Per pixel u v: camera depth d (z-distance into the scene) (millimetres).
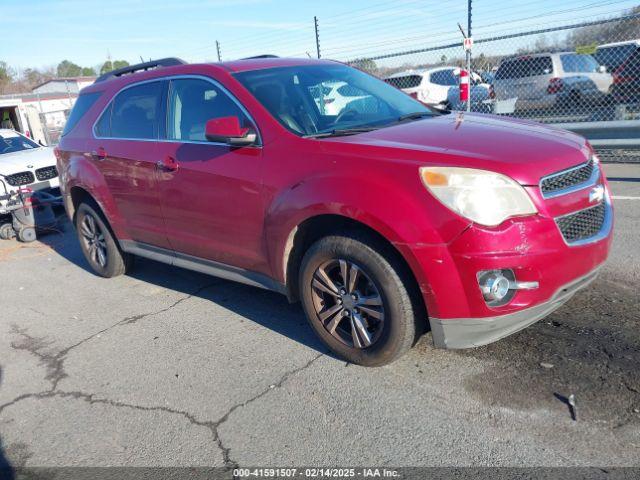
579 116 12109
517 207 2713
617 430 2570
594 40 11031
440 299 2812
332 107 3891
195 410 3131
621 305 3721
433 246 2748
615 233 5188
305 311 3502
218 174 3746
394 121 3803
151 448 2854
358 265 3105
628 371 2982
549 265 2750
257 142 3588
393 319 3033
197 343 3932
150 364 3711
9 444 3033
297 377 3330
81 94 5547
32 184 8938
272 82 3936
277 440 2795
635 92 12344
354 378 3246
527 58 13008
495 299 2766
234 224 3756
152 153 4336
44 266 6406
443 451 2582
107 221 5340
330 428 2836
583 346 3266
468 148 2967
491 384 3021
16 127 14812
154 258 4773
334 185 3062
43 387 3592
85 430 3072
